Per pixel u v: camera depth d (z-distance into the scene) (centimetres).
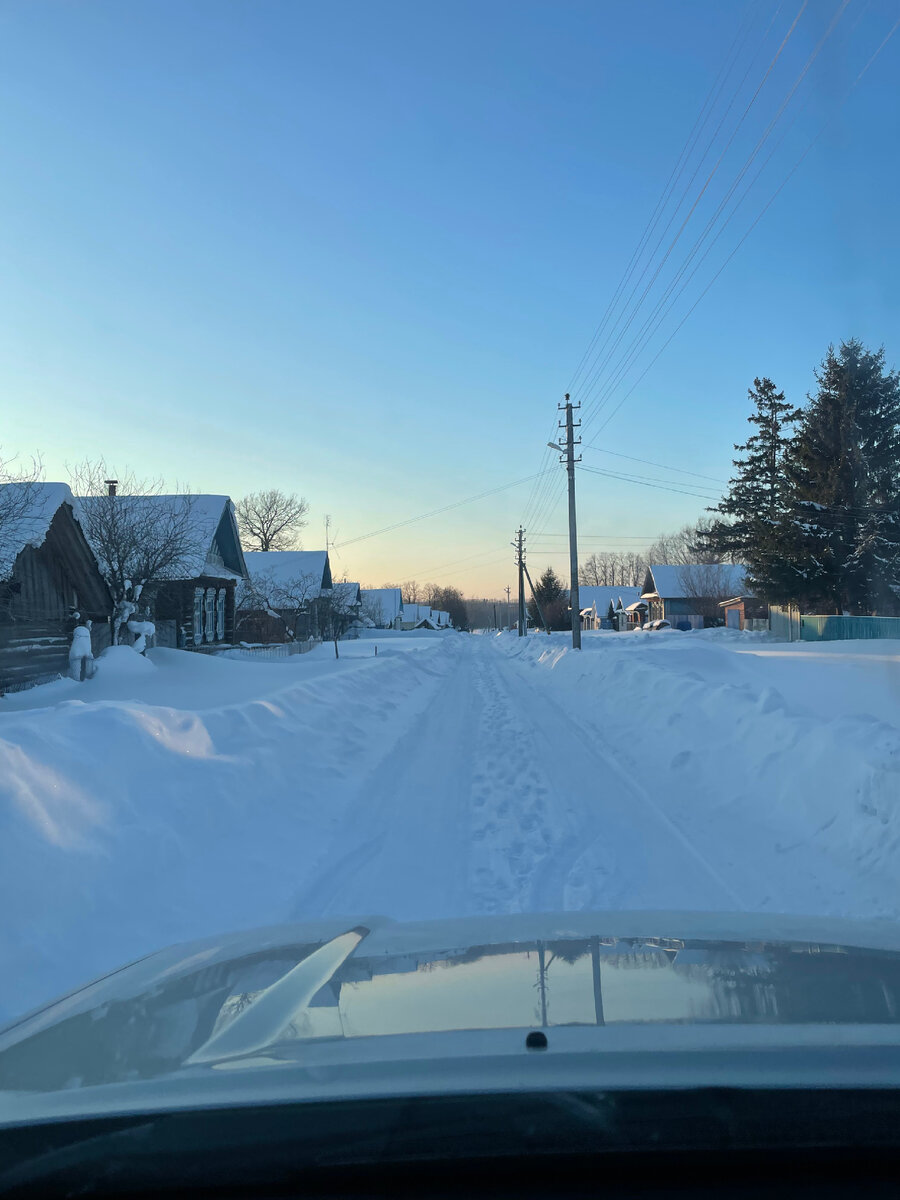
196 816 653
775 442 5544
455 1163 160
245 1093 166
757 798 766
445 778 959
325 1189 162
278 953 293
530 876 596
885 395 4269
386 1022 203
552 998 219
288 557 5294
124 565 2259
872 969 245
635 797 835
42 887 470
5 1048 214
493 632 12150
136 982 270
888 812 593
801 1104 159
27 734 603
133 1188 161
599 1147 158
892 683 1491
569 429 3391
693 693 1177
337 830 740
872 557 4078
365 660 2872
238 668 2130
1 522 1523
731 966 249
